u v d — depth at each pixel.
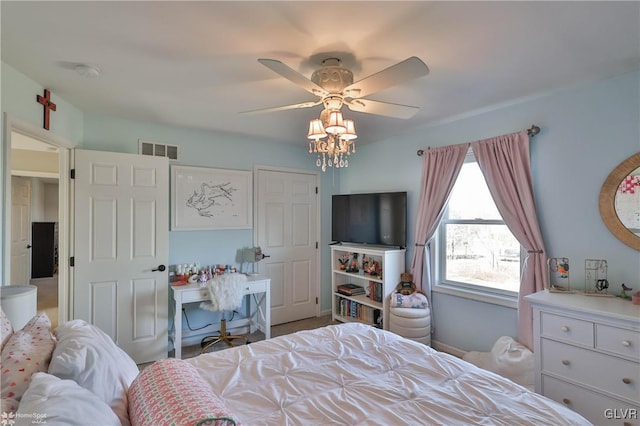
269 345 1.80
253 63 1.96
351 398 1.28
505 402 1.23
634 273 2.07
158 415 0.95
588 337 1.86
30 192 5.71
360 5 1.41
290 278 4.14
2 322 1.22
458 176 3.09
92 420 0.83
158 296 3.00
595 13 1.46
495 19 1.51
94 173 2.76
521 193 2.56
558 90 2.38
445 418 1.14
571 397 1.92
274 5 1.41
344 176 4.48
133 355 2.88
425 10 1.44
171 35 1.65
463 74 2.11
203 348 3.29
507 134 2.70
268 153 3.96
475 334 2.94
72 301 2.68
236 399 1.28
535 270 2.47
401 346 1.80
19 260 5.38
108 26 1.57
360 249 3.65
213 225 3.53
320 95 1.89
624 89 2.11
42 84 2.25
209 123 3.24
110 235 2.81
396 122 3.18
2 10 1.42
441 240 3.29
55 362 1.02
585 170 2.28
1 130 1.90
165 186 3.06
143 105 2.71
